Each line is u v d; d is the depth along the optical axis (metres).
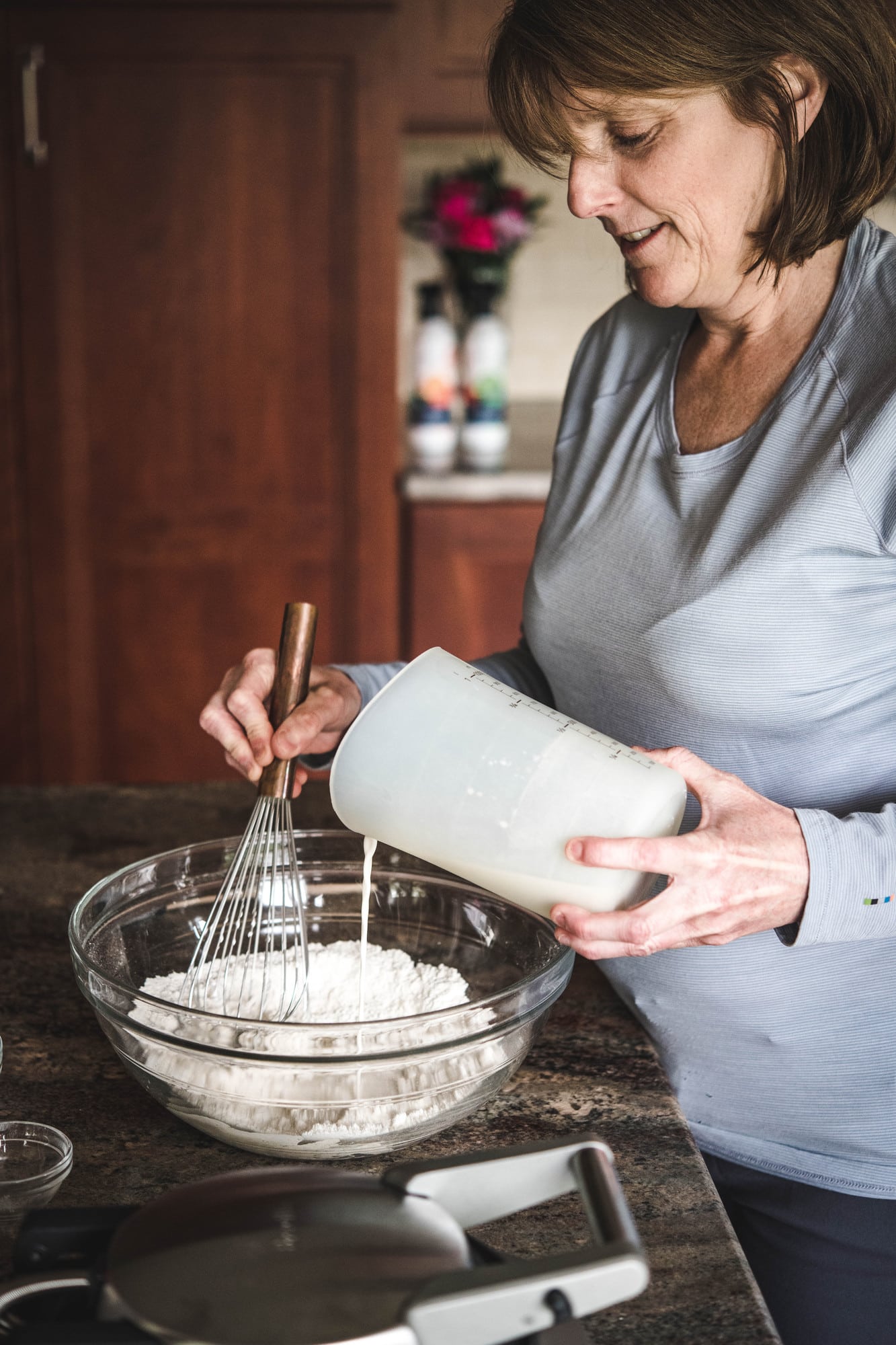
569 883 0.71
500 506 2.70
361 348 2.64
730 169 0.81
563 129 0.81
